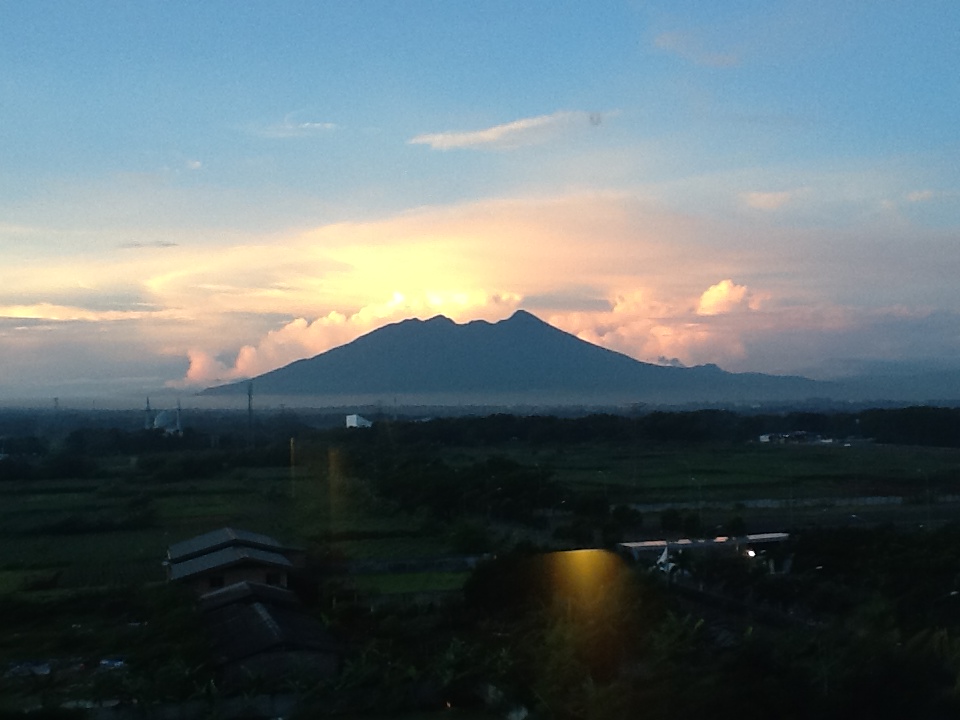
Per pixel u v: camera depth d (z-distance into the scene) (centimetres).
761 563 2819
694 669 1666
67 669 2077
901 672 1550
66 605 2673
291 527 4253
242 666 1956
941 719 1505
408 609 2567
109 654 2198
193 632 2239
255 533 3691
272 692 1859
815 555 2816
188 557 3114
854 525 3712
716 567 2791
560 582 2461
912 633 1881
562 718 1631
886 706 1516
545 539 3675
